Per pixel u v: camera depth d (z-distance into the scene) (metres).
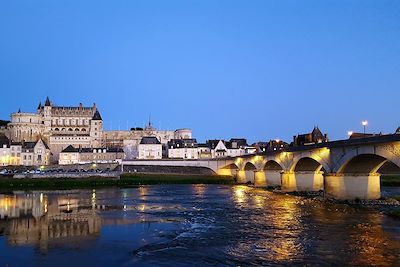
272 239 47.84
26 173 161.00
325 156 88.00
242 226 56.62
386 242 45.81
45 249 43.44
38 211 72.81
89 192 116.44
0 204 83.25
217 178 169.88
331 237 48.62
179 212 71.81
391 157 67.75
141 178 162.00
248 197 99.56
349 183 82.62
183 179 162.62
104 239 48.44
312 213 68.12
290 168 109.12
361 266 36.97
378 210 70.56
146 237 49.62
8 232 52.66
